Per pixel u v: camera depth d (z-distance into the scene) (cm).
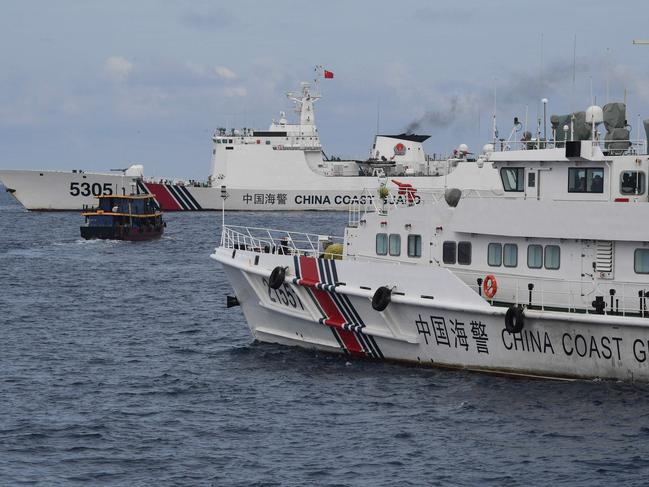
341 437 5625
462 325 6612
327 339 7469
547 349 6359
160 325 9444
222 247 8219
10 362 7694
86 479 5066
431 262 7031
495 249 6744
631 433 5553
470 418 5869
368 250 7362
